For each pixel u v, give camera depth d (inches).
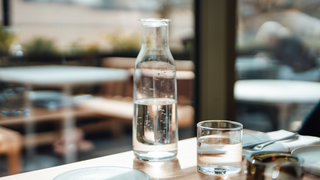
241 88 110.3
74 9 214.7
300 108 111.0
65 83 127.1
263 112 113.4
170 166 37.7
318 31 113.2
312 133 54.7
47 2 200.5
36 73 135.0
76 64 212.7
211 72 106.6
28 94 94.8
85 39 219.8
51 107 98.7
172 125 38.6
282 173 31.6
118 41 224.1
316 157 37.0
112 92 153.3
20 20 188.9
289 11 113.1
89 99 136.2
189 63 119.8
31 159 117.7
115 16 221.1
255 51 112.4
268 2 109.9
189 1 113.6
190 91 115.1
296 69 118.3
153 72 38.6
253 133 44.8
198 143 36.6
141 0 196.4
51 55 205.0
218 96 105.9
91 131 144.3
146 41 38.9
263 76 115.8
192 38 109.7
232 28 101.8
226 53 102.3
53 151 128.3
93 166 37.3
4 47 113.9
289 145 40.1
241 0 105.3
